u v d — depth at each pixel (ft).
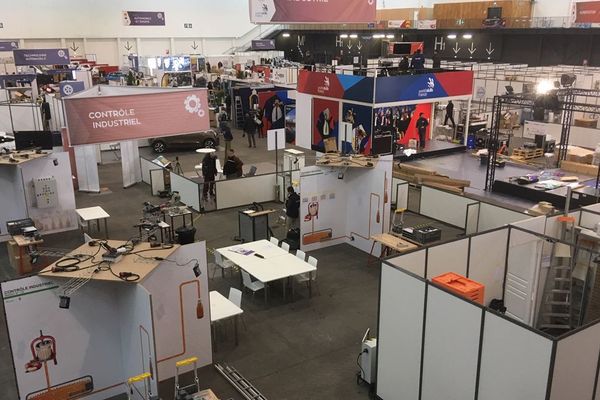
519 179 57.72
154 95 24.68
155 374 22.22
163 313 25.26
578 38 95.45
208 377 27.09
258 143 84.17
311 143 73.72
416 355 22.88
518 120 82.79
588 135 70.79
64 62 97.86
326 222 43.42
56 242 43.93
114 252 23.72
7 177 43.47
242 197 53.78
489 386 19.95
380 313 24.41
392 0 130.11
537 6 102.12
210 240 44.78
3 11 121.39
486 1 104.94
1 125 69.21
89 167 57.67
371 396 25.90
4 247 43.62
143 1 136.56
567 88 61.26
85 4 130.31
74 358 24.00
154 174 57.11
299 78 73.67
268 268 33.53
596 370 19.47
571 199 51.52
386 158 40.11
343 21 30.99
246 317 33.12
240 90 94.73
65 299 21.53
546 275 31.42
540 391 18.17
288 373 27.71
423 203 51.08
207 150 53.31
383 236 38.45
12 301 21.88
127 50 137.69
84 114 23.56
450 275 24.03
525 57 104.17
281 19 29.30
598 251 29.07
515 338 18.72
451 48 116.37
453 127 80.28
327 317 33.14
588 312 29.78
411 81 64.95
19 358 22.59
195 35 145.18
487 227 45.39
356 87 63.87
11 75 90.48
